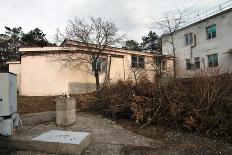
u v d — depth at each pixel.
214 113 7.39
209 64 22.81
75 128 7.54
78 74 16.06
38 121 8.21
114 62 18.22
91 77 16.58
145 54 20.53
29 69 15.91
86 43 15.84
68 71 15.76
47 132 6.56
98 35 16.03
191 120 7.34
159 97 8.25
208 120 7.27
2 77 6.03
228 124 7.09
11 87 6.36
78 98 13.13
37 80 15.80
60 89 15.65
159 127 7.98
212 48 22.47
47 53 15.88
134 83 9.70
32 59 15.93
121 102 9.07
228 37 20.92
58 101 7.77
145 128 7.86
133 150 5.81
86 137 6.02
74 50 15.78
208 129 7.28
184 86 8.39
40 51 15.84
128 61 19.23
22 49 15.73
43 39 41.31
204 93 7.64
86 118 8.90
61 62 15.79
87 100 10.89
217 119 7.18
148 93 8.63
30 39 41.00
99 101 10.13
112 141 6.43
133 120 8.80
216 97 7.55
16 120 6.87
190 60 24.86
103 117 9.27
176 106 7.73
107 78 15.66
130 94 8.99
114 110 8.97
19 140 5.77
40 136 6.09
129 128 7.88
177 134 7.28
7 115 6.02
